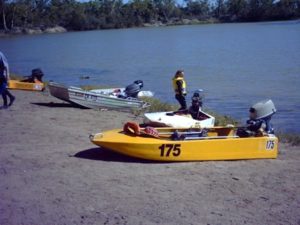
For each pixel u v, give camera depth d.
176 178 8.78
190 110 13.44
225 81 30.91
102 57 54.03
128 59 50.50
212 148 10.02
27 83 21.92
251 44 65.38
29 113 15.40
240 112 20.42
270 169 9.75
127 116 16.17
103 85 29.59
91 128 13.44
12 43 90.00
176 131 10.47
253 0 164.75
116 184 8.22
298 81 29.86
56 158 9.69
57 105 17.66
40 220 6.58
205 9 179.75
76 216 6.76
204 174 9.13
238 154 10.24
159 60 48.34
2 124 13.18
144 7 165.88
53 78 35.06
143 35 105.38
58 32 142.38
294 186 8.70
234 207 7.50
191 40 80.62
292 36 76.81
